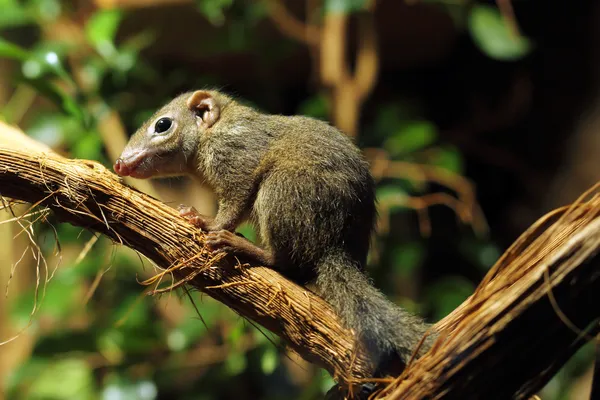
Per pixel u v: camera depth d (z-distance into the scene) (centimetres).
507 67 1362
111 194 564
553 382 1089
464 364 471
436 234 1283
